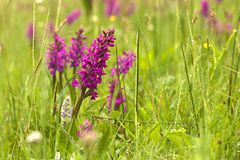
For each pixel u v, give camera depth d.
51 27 2.02
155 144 1.56
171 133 1.55
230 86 1.70
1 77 2.09
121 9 2.96
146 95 1.78
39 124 1.63
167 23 2.61
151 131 1.56
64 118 1.59
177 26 1.98
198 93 1.74
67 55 1.73
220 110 1.67
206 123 1.52
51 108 1.68
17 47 2.44
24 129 1.63
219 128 1.59
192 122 1.65
